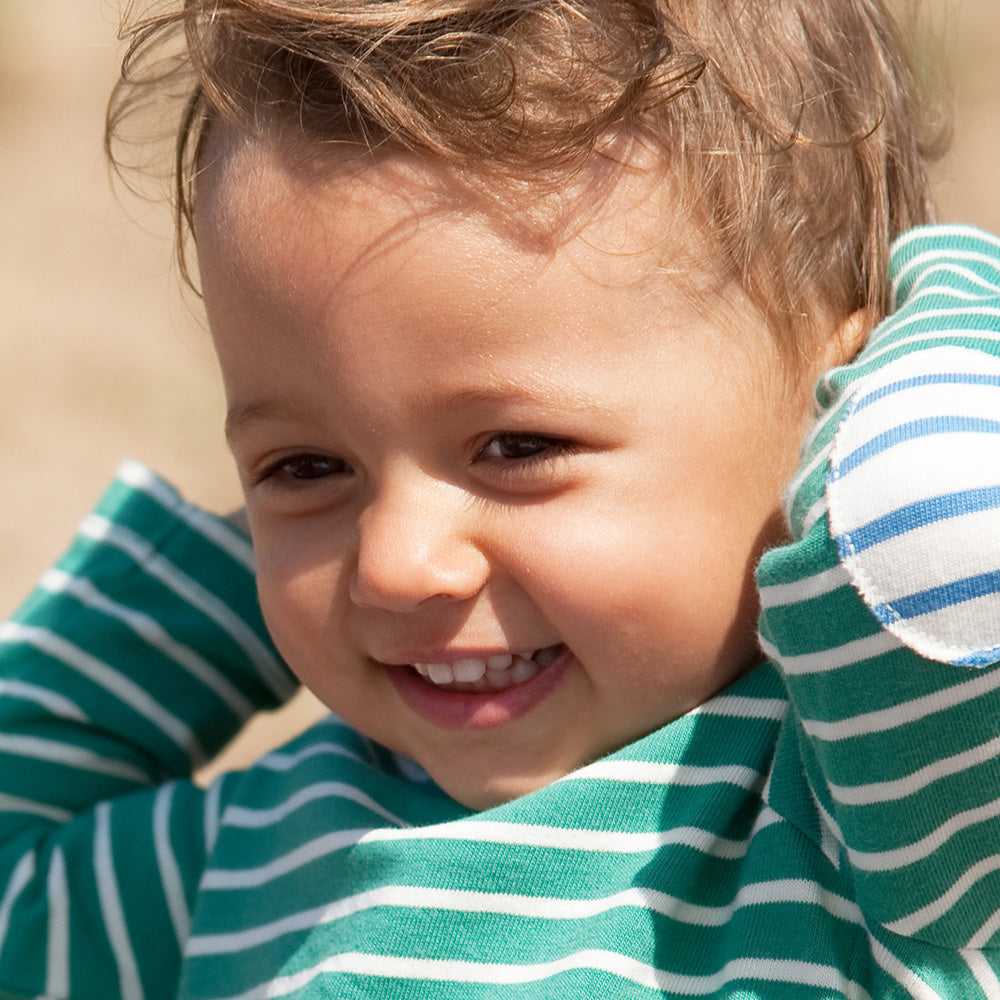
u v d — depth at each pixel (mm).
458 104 1724
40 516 4527
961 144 5371
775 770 1822
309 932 1999
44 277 5855
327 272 1739
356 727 2035
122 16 2340
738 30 1934
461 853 1879
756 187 1884
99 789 2488
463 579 1776
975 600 1437
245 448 1924
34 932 2352
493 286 1716
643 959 1772
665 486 1793
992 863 1592
